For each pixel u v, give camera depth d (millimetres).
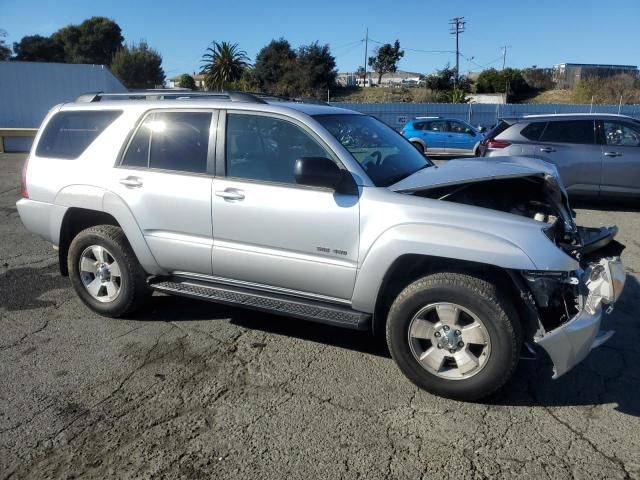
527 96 62312
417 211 3559
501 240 3348
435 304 3490
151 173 4422
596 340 3432
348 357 4172
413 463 2982
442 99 53719
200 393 3676
